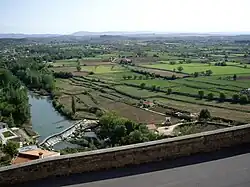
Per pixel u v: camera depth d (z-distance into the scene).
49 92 120.50
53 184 9.27
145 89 122.38
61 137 69.25
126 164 10.46
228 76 141.12
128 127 64.44
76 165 9.94
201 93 106.62
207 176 9.67
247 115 83.56
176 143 11.05
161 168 10.27
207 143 11.52
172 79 139.00
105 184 9.25
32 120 83.75
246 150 11.63
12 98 86.44
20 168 9.29
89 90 121.81
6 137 66.19
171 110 91.06
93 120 82.44
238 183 9.25
